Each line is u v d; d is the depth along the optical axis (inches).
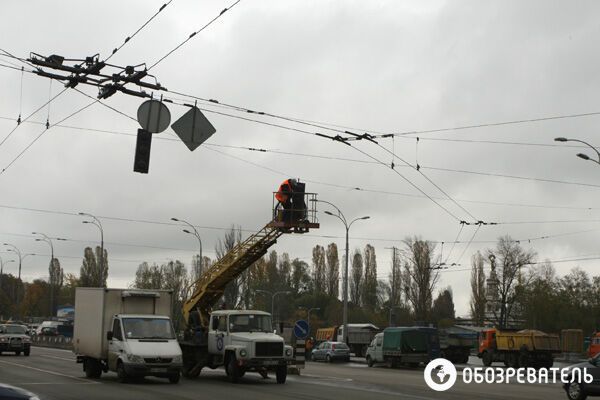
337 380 1064.8
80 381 946.1
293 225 1145.4
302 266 4313.5
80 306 1055.0
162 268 3713.1
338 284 4020.7
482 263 3486.7
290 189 1154.7
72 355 1736.0
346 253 2060.8
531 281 3070.9
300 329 1237.7
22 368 1194.0
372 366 1732.3
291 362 1007.0
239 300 2770.7
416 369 1601.9
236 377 983.0
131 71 681.6
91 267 3986.2
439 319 3821.4
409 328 1657.2
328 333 2642.7
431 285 2896.2
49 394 763.4
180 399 735.7
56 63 663.1
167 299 1031.6
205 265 3513.8
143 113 671.8
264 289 3752.5
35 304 4987.7
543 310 2967.5
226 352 1007.0
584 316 3100.4
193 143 703.1
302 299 3939.5
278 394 807.1
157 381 979.9
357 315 3683.6
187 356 1070.4
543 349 1806.1
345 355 1958.7
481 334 1916.8
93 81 671.1
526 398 800.3
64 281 5108.3
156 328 962.1
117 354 935.7
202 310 1240.2
